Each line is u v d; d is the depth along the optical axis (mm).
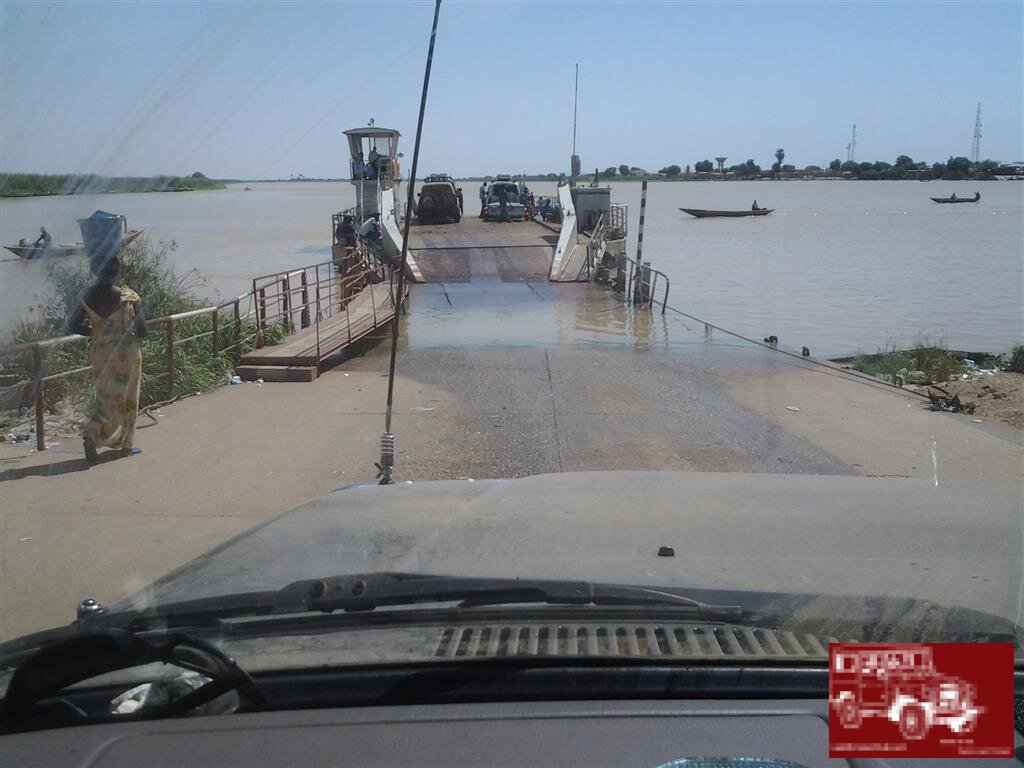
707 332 16781
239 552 3426
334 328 15039
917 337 20828
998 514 3996
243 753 2082
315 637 2594
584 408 10812
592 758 2008
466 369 13367
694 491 4504
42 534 6426
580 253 28359
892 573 3150
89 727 2260
